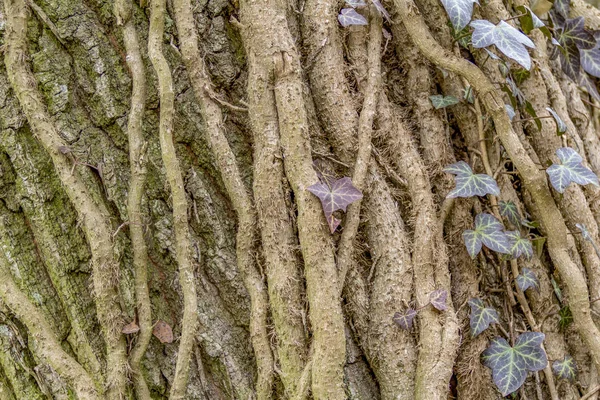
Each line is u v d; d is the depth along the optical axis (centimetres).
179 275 73
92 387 72
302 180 72
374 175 75
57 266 74
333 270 71
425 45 75
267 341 73
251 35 75
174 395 72
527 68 72
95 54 76
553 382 76
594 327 75
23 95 74
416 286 73
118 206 75
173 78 76
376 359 73
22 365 74
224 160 74
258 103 74
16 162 75
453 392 74
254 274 74
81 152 75
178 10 75
